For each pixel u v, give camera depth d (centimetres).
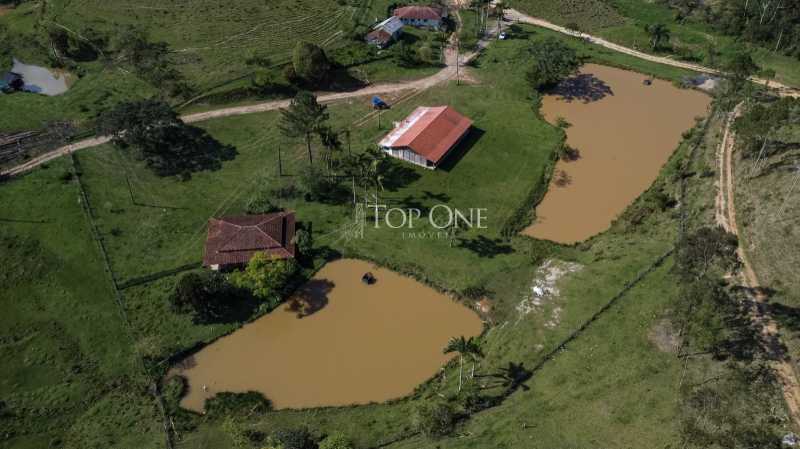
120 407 7525
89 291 8894
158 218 10031
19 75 13550
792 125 10525
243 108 12694
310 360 8050
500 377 7531
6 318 8569
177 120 11412
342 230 9850
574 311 8194
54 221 9906
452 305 8719
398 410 7356
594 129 12275
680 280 7525
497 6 16650
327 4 16525
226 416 7369
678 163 10906
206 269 9094
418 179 10919
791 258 8075
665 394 6888
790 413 6425
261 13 15962
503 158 11450
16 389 7731
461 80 13762
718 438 5738
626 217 9950
